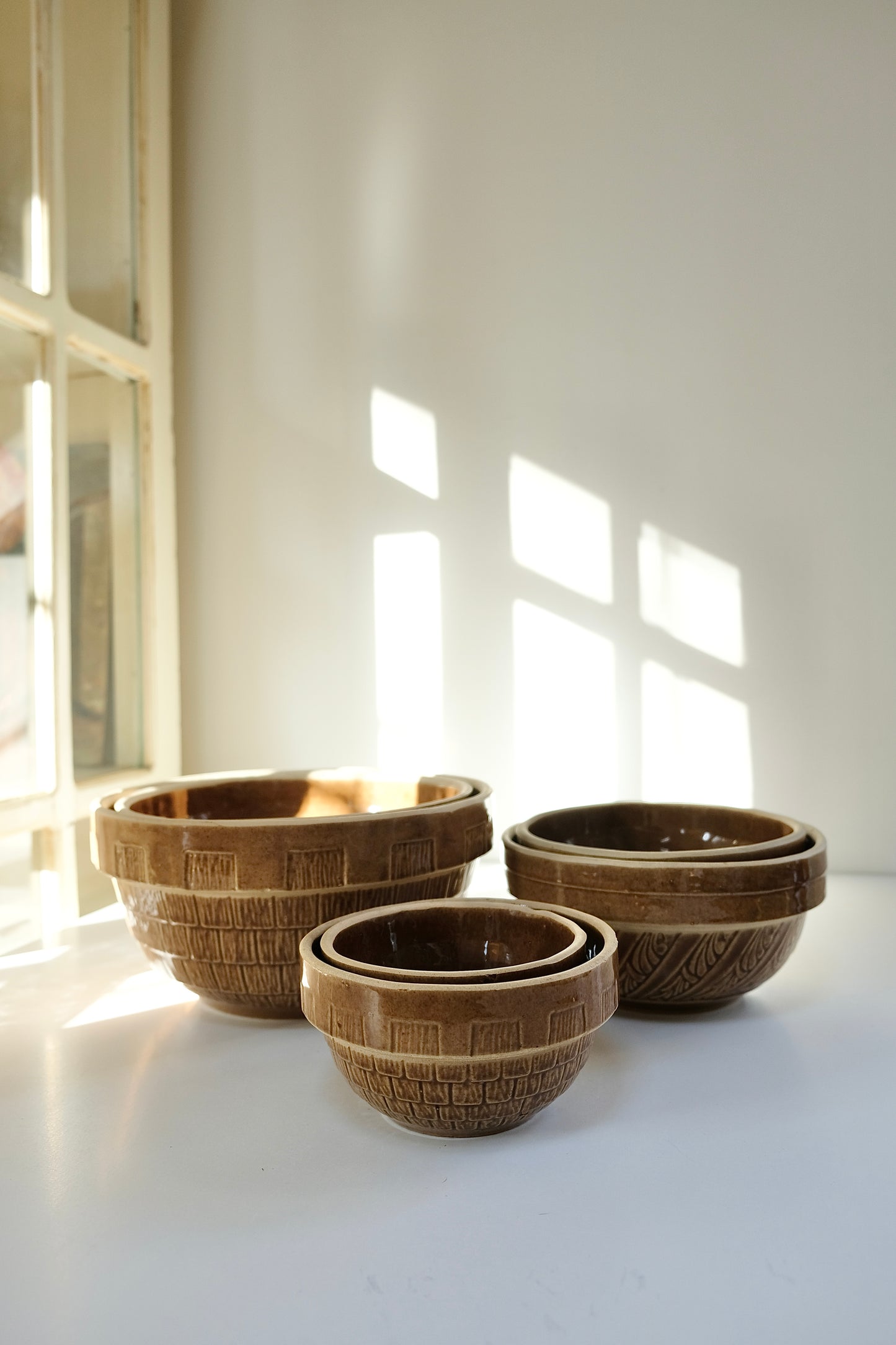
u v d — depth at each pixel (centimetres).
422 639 141
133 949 102
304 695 144
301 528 144
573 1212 53
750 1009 84
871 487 132
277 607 145
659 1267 48
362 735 143
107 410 129
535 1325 44
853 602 133
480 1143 61
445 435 140
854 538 132
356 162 142
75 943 104
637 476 136
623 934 75
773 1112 65
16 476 108
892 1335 44
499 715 140
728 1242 50
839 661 133
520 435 139
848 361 132
